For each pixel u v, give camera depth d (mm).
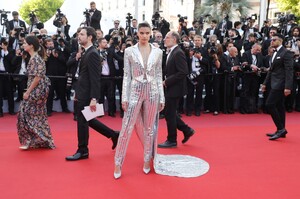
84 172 3762
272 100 5281
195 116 7250
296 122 6840
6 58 6898
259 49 7695
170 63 4582
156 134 3754
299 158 4434
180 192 3285
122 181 3529
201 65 7176
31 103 4398
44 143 4531
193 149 4746
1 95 6637
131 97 3568
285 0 18031
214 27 10547
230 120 6891
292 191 3363
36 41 4324
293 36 8852
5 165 3936
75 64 6477
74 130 5719
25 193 3209
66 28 9328
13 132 5492
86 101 4012
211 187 3422
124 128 3568
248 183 3549
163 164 4035
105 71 6832
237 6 17797
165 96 4652
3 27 9281
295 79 7758
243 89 7664
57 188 3332
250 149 4805
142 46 3600
